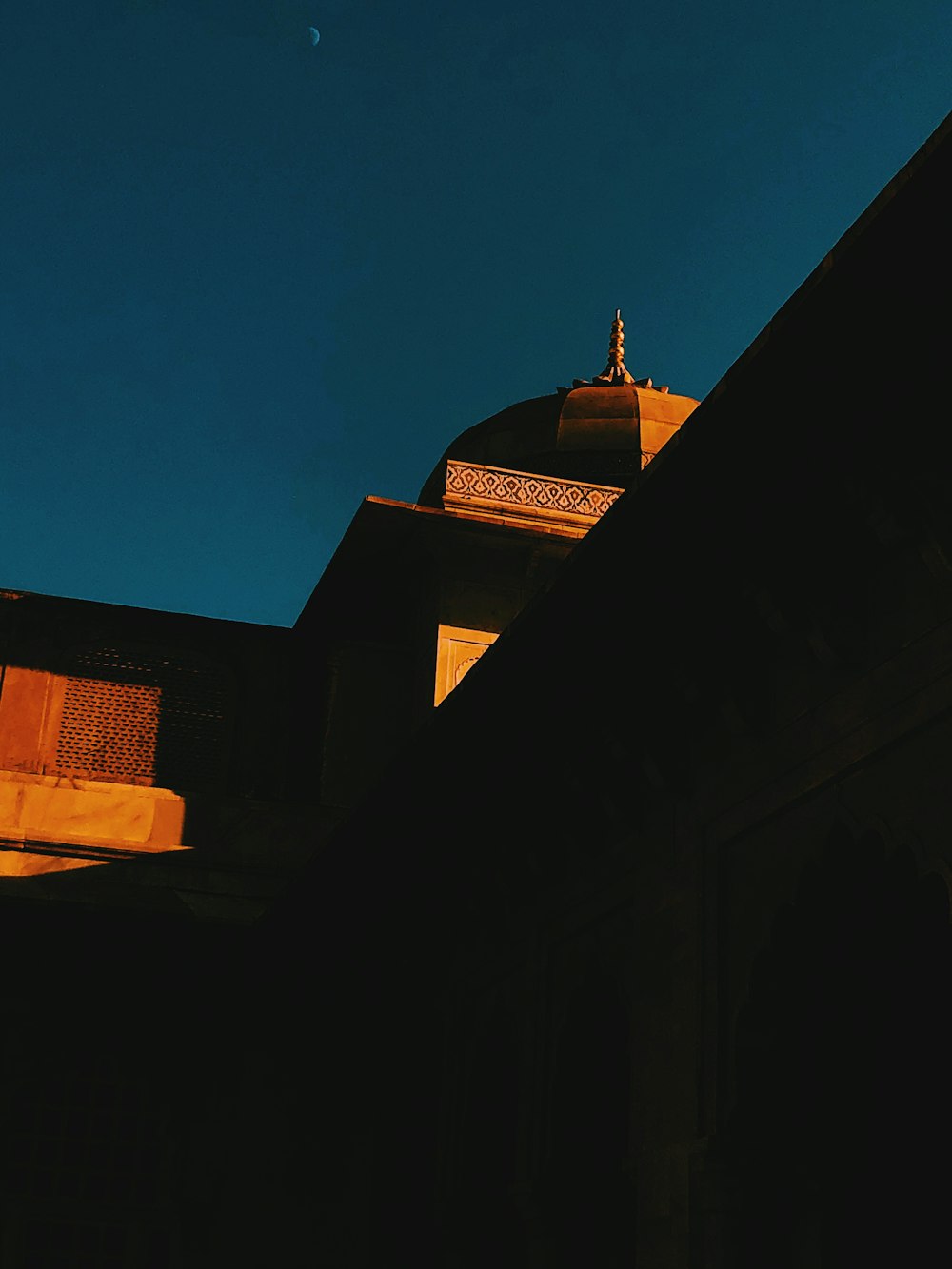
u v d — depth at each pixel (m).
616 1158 7.39
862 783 5.39
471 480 11.77
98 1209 10.64
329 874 9.41
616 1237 6.83
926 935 5.93
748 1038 5.85
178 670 12.18
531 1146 7.57
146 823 11.59
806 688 5.79
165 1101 11.02
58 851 11.35
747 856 6.10
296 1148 10.80
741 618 6.02
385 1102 10.57
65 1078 10.95
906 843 5.05
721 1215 5.71
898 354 4.80
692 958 6.30
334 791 11.98
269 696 12.23
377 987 10.41
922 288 4.51
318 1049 11.15
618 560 6.10
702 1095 6.02
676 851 6.62
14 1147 10.68
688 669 6.30
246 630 12.34
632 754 6.87
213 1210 10.72
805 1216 5.63
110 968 11.27
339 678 12.30
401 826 8.77
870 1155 5.84
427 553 11.76
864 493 5.12
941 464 4.90
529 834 7.91
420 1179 9.61
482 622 11.67
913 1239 5.78
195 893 11.45
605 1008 7.51
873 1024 6.00
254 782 11.96
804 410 5.12
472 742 7.82
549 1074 7.60
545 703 7.36
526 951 8.14
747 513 5.67
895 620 5.28
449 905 9.13
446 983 9.33
